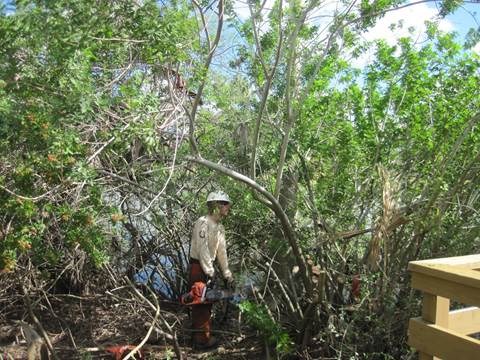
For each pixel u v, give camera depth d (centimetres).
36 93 367
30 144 383
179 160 505
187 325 589
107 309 611
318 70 547
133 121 394
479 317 276
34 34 342
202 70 469
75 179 382
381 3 524
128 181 469
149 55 427
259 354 523
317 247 521
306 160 575
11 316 596
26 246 406
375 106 552
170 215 599
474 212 474
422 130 519
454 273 242
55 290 626
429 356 256
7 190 370
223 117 610
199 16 541
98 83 423
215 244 534
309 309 473
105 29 379
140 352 503
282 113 569
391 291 454
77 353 507
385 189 448
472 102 512
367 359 447
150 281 655
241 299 545
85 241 434
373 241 445
